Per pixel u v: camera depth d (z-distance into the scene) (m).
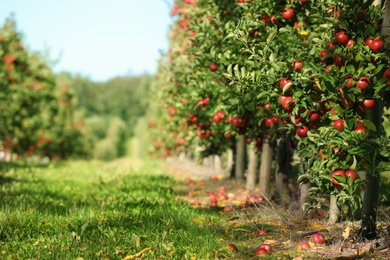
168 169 24.47
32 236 7.44
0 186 13.39
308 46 6.88
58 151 45.41
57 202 11.12
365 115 6.42
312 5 8.09
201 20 11.28
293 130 7.36
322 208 9.30
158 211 9.11
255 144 11.79
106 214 8.91
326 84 6.11
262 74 7.20
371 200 6.55
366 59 6.04
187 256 6.32
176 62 14.84
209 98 10.59
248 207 10.15
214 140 13.77
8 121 28.89
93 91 146.75
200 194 13.06
